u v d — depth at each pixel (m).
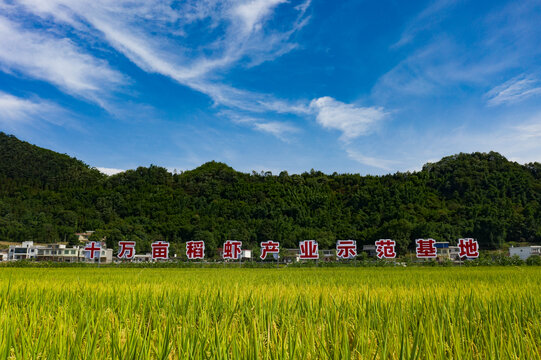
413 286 12.47
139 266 52.88
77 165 194.25
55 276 21.47
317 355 3.92
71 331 4.36
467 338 4.55
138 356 3.76
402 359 3.54
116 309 7.05
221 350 3.70
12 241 106.12
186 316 5.77
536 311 6.32
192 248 51.91
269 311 5.46
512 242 102.25
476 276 20.38
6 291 9.12
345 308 6.39
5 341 3.98
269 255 78.12
